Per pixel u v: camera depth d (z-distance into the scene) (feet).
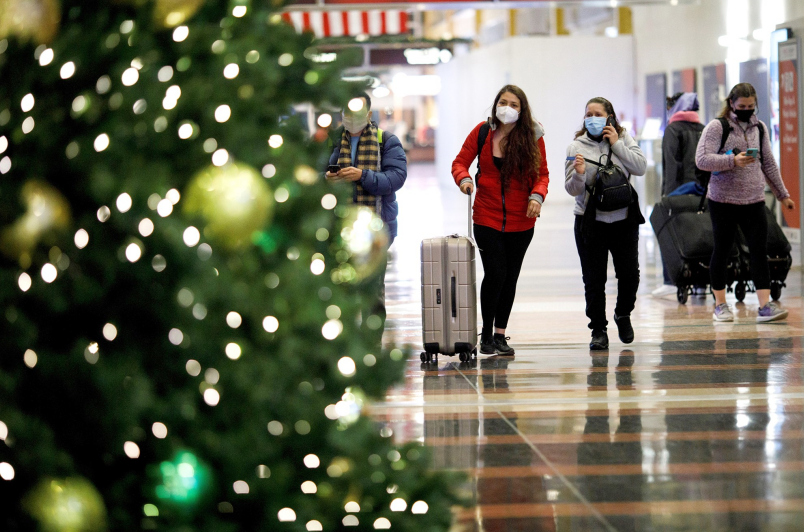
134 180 22.38
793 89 97.35
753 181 65.51
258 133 24.20
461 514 31.53
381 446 27.94
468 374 53.26
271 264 24.32
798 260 98.89
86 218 23.13
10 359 23.81
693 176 80.79
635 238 58.23
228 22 25.73
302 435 25.45
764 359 55.26
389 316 73.61
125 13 24.88
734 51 135.95
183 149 23.41
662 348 59.41
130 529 23.95
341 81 25.26
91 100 23.61
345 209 26.61
